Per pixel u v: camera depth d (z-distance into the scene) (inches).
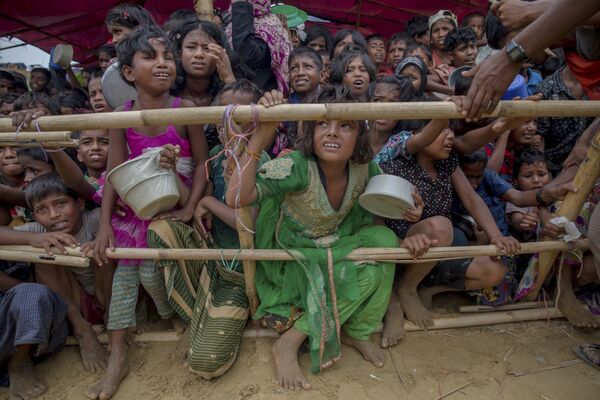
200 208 95.9
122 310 92.4
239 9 136.1
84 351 94.7
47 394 88.0
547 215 105.0
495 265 99.0
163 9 304.7
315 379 86.9
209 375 86.6
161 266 92.1
